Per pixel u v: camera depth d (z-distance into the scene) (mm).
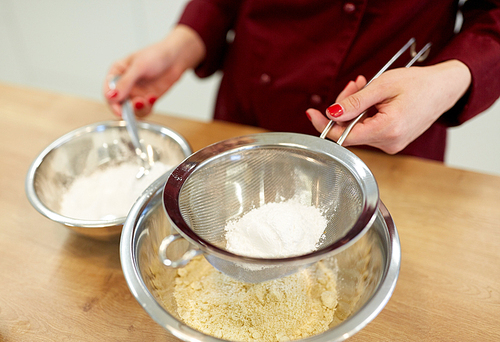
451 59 594
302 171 517
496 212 585
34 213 629
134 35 1873
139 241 442
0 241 586
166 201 426
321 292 503
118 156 683
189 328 357
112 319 481
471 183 632
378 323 463
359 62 717
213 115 993
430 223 576
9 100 895
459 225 571
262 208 514
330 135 538
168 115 825
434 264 523
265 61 788
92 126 662
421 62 705
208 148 501
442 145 845
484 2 645
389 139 540
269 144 508
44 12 1940
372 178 441
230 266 442
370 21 682
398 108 518
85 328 472
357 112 504
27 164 725
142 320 479
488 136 1495
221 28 877
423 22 679
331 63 721
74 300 504
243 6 814
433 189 626
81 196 614
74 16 1915
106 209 579
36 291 517
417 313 470
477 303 477
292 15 730
